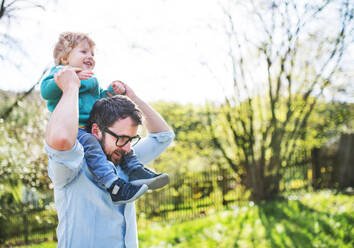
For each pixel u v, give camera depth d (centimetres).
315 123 1100
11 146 673
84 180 129
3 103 709
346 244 469
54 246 620
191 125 1052
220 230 592
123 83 164
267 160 928
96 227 130
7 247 692
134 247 145
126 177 147
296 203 789
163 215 926
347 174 1150
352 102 999
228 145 959
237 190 991
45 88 137
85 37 162
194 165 1133
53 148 112
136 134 138
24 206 743
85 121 142
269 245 489
